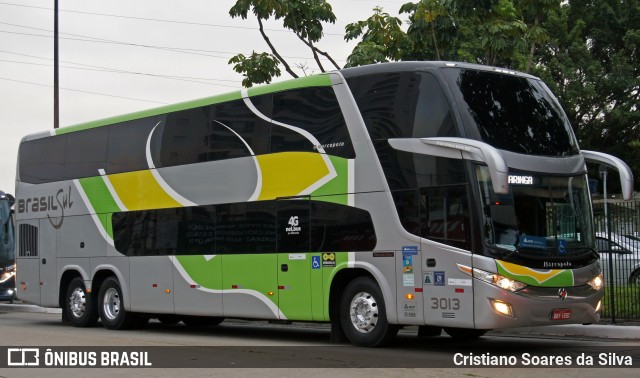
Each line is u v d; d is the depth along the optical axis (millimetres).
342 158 13570
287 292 14250
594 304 12664
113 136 18469
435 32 19703
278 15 21828
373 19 22359
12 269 25078
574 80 34969
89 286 18750
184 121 16703
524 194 12227
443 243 12172
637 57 36938
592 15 37656
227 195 15516
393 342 13500
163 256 16828
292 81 14586
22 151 21219
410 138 12711
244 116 15375
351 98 13555
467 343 13922
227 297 15367
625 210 15812
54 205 19906
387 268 12820
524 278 11875
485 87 12734
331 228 13625
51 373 10953
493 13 19312
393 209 12789
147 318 18547
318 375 10109
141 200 17516
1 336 16375
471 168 11938
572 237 12633
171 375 10438
